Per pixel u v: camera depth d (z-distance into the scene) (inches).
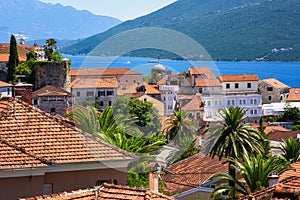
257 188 1929.1
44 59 6520.7
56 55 6471.5
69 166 1122.0
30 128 1203.9
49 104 5221.5
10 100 1293.1
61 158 1128.2
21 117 1231.5
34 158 1120.8
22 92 1621.6
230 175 2089.1
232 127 2605.8
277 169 1953.7
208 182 2209.6
